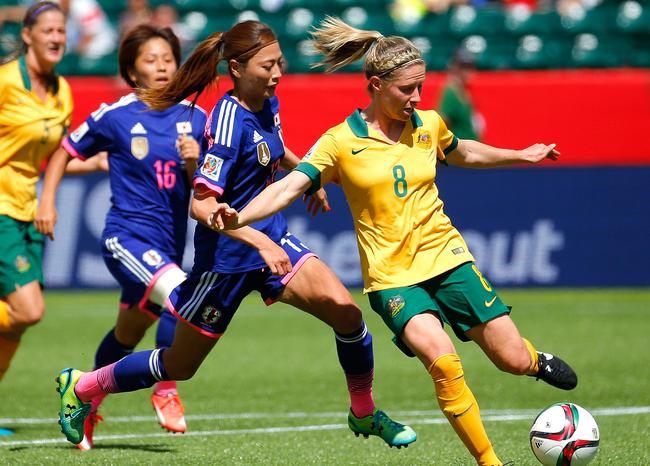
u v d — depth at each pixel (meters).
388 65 17.42
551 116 53.00
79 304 47.91
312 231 49.53
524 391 29.31
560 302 48.31
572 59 60.53
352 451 21.27
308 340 39.91
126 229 23.00
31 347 37.69
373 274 17.86
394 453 20.98
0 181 24.42
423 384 30.86
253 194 19.58
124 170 23.23
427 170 18.05
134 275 22.70
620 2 62.25
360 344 19.72
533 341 38.03
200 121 23.80
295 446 21.92
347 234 49.50
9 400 28.55
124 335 23.66
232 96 19.27
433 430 23.92
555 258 50.16
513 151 19.73
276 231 20.16
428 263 17.83
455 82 50.19
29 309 24.14
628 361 34.00
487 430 23.55
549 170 50.00
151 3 62.12
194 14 62.16
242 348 37.97
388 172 17.70
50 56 24.78
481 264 50.06
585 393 28.75
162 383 22.69
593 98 52.78
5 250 24.09
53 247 50.38
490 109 53.28
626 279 50.22
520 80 53.09
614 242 50.22
